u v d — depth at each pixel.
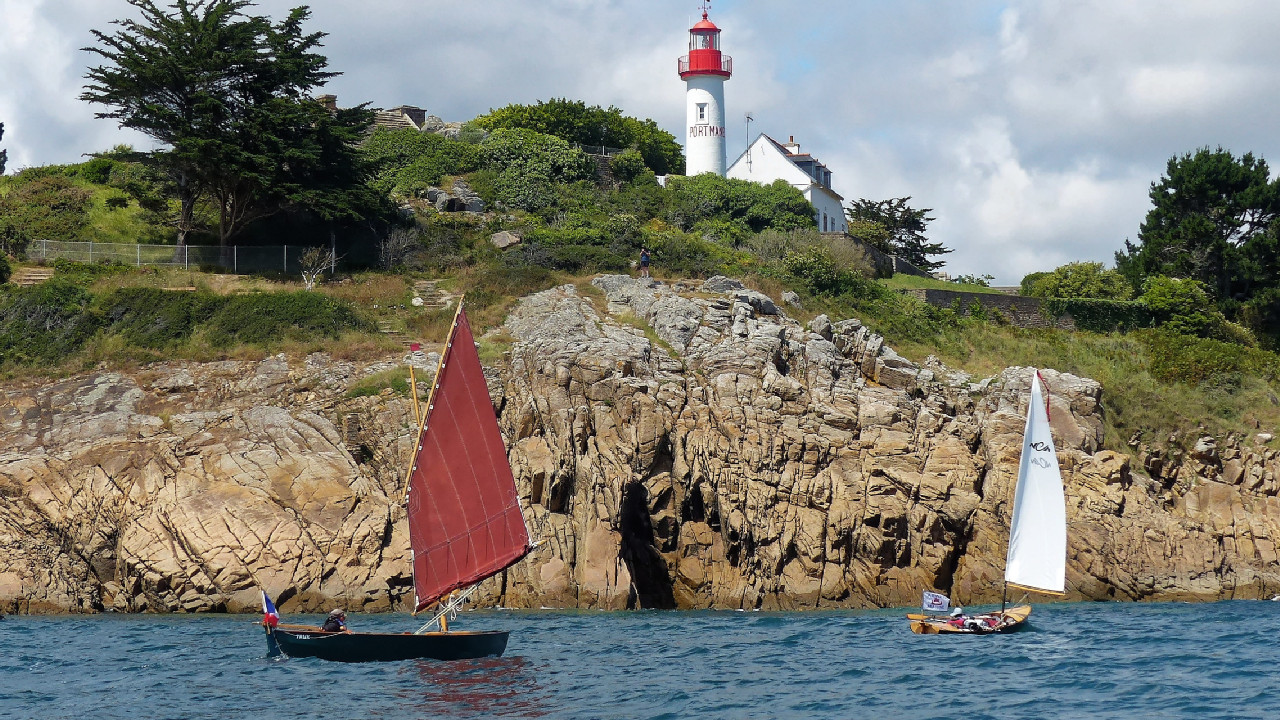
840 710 39.59
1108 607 64.44
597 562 62.47
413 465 47.47
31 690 42.31
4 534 62.09
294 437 66.44
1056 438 74.19
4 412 69.00
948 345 88.00
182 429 67.50
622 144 127.56
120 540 61.88
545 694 41.59
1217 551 69.50
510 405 69.44
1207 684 43.16
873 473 67.19
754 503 65.19
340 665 46.28
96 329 77.81
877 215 145.12
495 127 120.81
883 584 64.75
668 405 68.50
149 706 40.03
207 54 85.38
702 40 127.38
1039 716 38.81
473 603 62.03
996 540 66.88
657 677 44.38
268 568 60.09
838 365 76.56
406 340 79.75
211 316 79.38
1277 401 84.31
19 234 88.88
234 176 84.75
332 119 89.19
